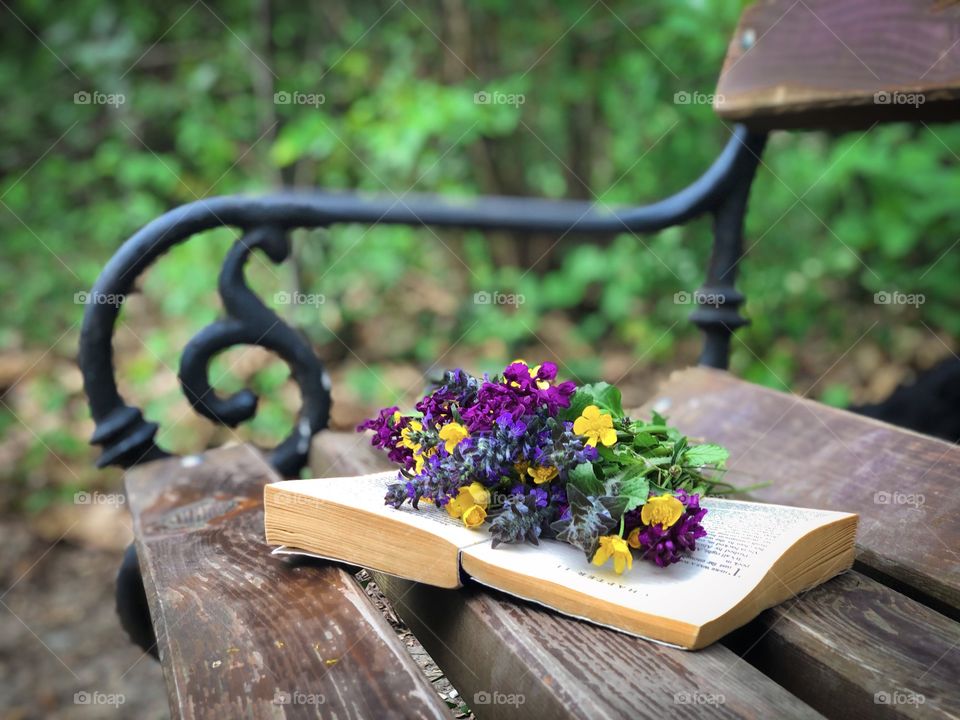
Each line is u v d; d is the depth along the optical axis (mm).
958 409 1296
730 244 978
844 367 1978
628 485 536
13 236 2445
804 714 425
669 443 623
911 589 568
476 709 500
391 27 2553
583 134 2582
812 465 708
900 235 1957
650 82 2225
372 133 2170
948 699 444
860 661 472
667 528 521
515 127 2535
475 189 2578
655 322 2250
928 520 608
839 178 2025
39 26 2719
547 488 557
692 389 887
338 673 470
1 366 2135
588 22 2377
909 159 1925
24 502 1788
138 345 2139
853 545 563
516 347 2293
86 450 1920
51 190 2531
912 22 838
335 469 795
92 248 2479
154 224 791
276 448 875
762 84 917
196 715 442
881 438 722
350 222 860
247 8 2545
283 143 2125
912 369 1886
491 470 543
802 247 2189
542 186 2621
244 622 515
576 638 479
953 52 805
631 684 444
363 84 2500
